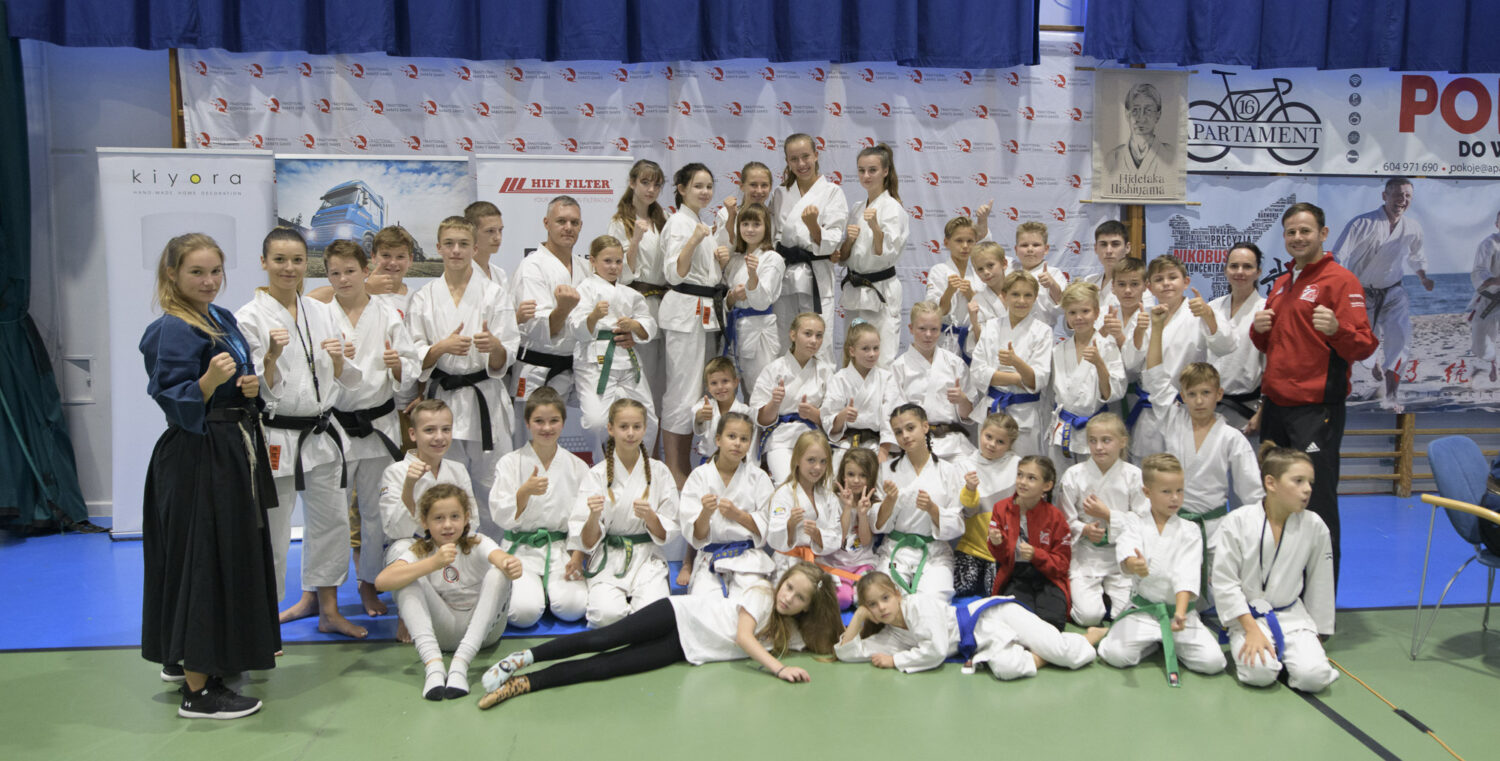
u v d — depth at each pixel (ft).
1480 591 16.92
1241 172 22.89
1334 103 23.03
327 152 21.04
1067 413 16.25
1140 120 22.44
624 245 18.17
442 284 16.26
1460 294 23.57
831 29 21.03
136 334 19.65
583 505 14.97
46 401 20.80
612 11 20.70
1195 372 14.87
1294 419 15.16
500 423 16.37
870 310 18.58
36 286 21.39
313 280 20.02
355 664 13.56
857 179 22.07
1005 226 22.48
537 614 14.73
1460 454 14.84
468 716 11.84
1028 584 15.08
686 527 15.01
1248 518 13.25
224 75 20.66
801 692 12.59
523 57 20.70
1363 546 19.72
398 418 15.78
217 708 11.72
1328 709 12.16
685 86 21.66
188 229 19.54
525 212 20.13
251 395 11.62
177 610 11.44
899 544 15.49
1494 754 10.96
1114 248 18.62
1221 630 15.05
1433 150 23.32
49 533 20.66
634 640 13.47
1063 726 11.61
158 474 11.66
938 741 11.19
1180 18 21.48
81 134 21.35
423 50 20.48
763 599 13.80
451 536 13.30
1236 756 10.87
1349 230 23.32
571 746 11.04
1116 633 13.65
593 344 17.11
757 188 17.83
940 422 16.88
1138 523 13.89
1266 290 23.17
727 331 18.70
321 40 20.65
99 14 19.84
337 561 14.70
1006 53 21.45
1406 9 22.27
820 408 17.08
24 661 13.62
